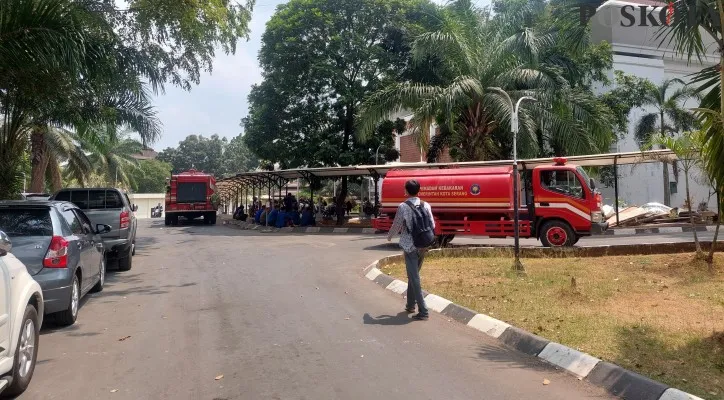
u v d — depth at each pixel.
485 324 6.91
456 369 5.47
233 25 17.17
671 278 9.62
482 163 17.94
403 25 26.17
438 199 16.31
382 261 12.66
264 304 8.63
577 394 4.80
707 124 6.34
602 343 5.85
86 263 8.42
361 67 27.59
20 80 12.30
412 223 7.62
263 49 27.94
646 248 12.96
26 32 10.11
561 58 25.11
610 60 27.97
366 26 27.34
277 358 5.86
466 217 16.17
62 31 10.47
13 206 7.34
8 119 15.32
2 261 4.86
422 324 7.28
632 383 4.75
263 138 28.47
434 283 9.74
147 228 31.30
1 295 4.59
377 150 28.47
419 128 21.11
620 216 22.05
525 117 19.52
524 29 20.09
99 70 12.65
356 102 26.86
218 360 5.82
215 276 11.70
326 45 26.69
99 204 12.70
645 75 31.56
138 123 19.02
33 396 4.88
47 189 34.16
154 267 13.36
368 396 4.77
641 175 33.03
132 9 15.23
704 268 10.15
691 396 4.31
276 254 15.70
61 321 7.27
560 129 20.34
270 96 27.83
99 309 8.43
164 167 74.31
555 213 15.23
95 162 46.31
